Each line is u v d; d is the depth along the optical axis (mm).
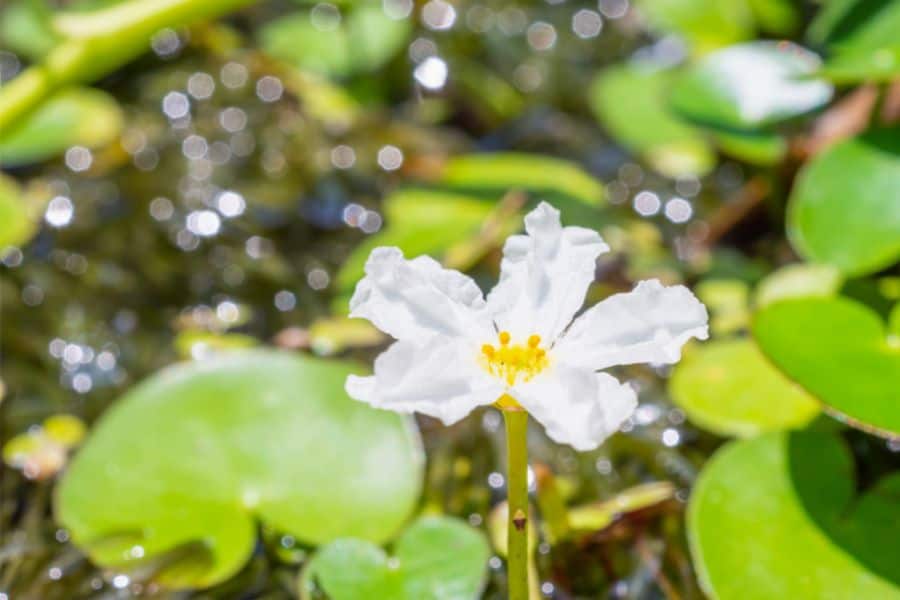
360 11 315
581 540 228
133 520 226
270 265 265
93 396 248
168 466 229
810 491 224
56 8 313
